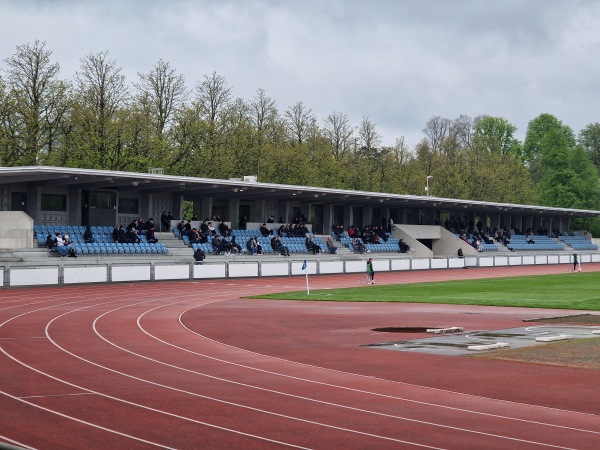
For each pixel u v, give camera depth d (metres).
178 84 74.56
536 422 13.48
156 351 21.77
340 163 90.38
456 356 21.08
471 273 69.75
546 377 17.92
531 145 145.12
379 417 13.82
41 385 16.55
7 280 44.19
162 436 12.42
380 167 99.88
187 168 73.44
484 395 15.87
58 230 55.81
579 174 125.38
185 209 79.62
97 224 60.56
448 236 89.50
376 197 75.94
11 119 62.53
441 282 56.62
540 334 25.94
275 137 85.69
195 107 74.94
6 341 23.47
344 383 17.14
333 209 83.44
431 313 33.25
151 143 69.38
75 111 65.38
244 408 14.48
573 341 23.91
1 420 13.44
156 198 65.62
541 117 145.75
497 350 22.12
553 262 89.50
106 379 17.30
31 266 45.47
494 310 34.81
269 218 72.62
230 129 78.94
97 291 43.84
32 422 13.30
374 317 31.52
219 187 63.09
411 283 55.44
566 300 39.81
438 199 82.12
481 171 108.94
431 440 12.25
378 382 17.28
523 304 37.31
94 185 58.44
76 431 12.71
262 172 80.00
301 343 23.83
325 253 72.19
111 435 12.47
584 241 114.44
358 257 72.94
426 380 17.55
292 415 13.93
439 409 14.51
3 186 54.78
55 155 65.69
